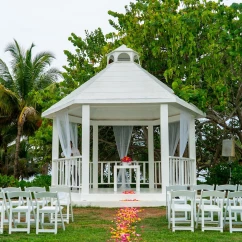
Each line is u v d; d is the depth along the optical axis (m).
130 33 16.19
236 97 14.90
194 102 12.73
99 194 10.90
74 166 11.57
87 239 6.35
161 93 11.06
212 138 19.52
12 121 24.41
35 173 30.52
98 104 11.18
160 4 15.44
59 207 7.36
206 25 13.94
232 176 14.63
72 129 13.58
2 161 28.94
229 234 6.85
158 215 9.18
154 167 15.23
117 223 8.02
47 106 17.56
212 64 13.30
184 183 12.08
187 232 7.06
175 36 13.52
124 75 11.74
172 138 13.93
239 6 11.75
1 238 6.53
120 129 14.98
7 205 8.13
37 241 6.20
